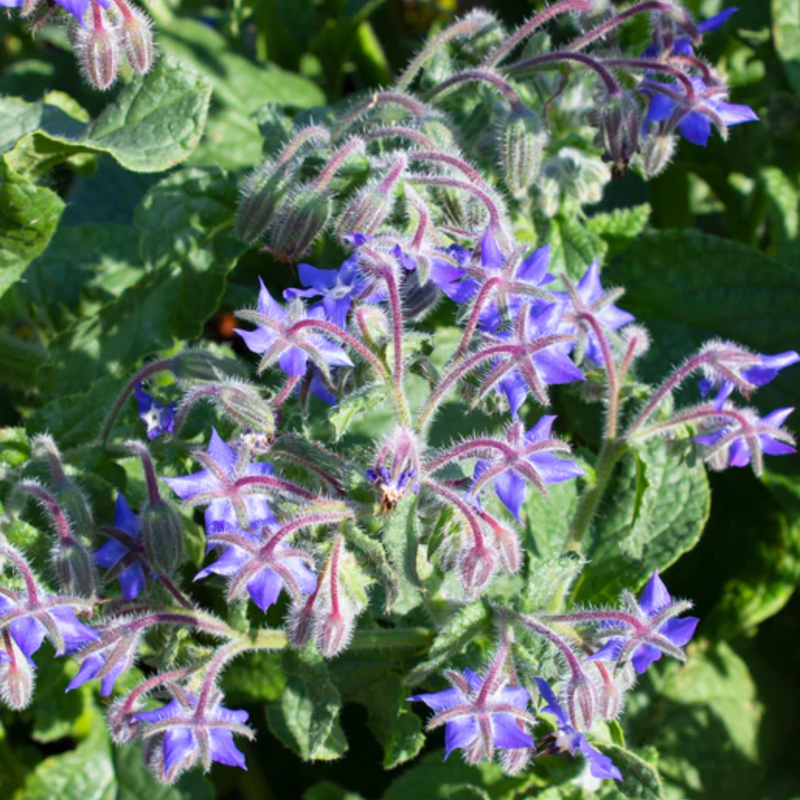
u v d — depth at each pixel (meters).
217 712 0.58
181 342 0.70
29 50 0.86
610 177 0.69
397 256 0.59
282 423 0.62
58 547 0.59
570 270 0.69
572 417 0.71
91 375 0.70
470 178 0.62
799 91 0.77
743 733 0.71
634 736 0.71
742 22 0.80
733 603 0.72
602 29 0.66
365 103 0.66
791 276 0.72
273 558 0.57
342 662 0.65
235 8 0.82
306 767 0.73
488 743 0.57
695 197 0.86
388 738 0.65
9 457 0.66
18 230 0.68
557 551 0.67
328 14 0.84
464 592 0.59
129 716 0.58
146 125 0.68
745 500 0.73
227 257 0.70
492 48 0.70
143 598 0.61
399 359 0.58
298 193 0.62
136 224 0.70
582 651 0.59
